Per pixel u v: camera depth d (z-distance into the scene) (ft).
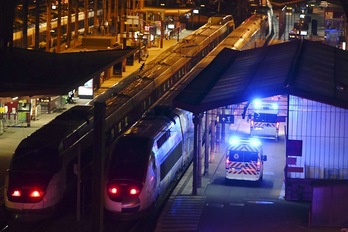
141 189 221.87
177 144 275.59
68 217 230.27
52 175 226.99
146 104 345.31
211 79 288.92
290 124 242.17
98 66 295.28
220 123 305.73
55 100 407.23
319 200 215.10
